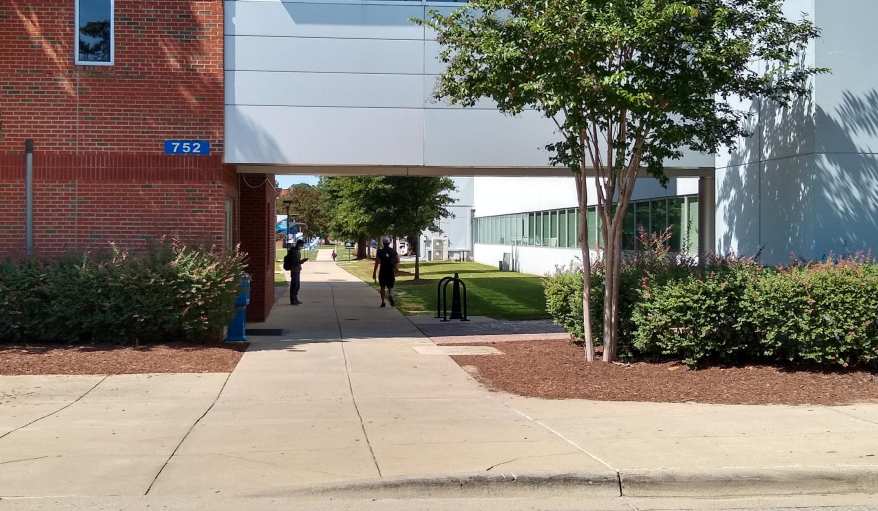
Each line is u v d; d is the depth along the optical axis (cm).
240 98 1408
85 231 1368
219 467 669
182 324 1267
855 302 1044
